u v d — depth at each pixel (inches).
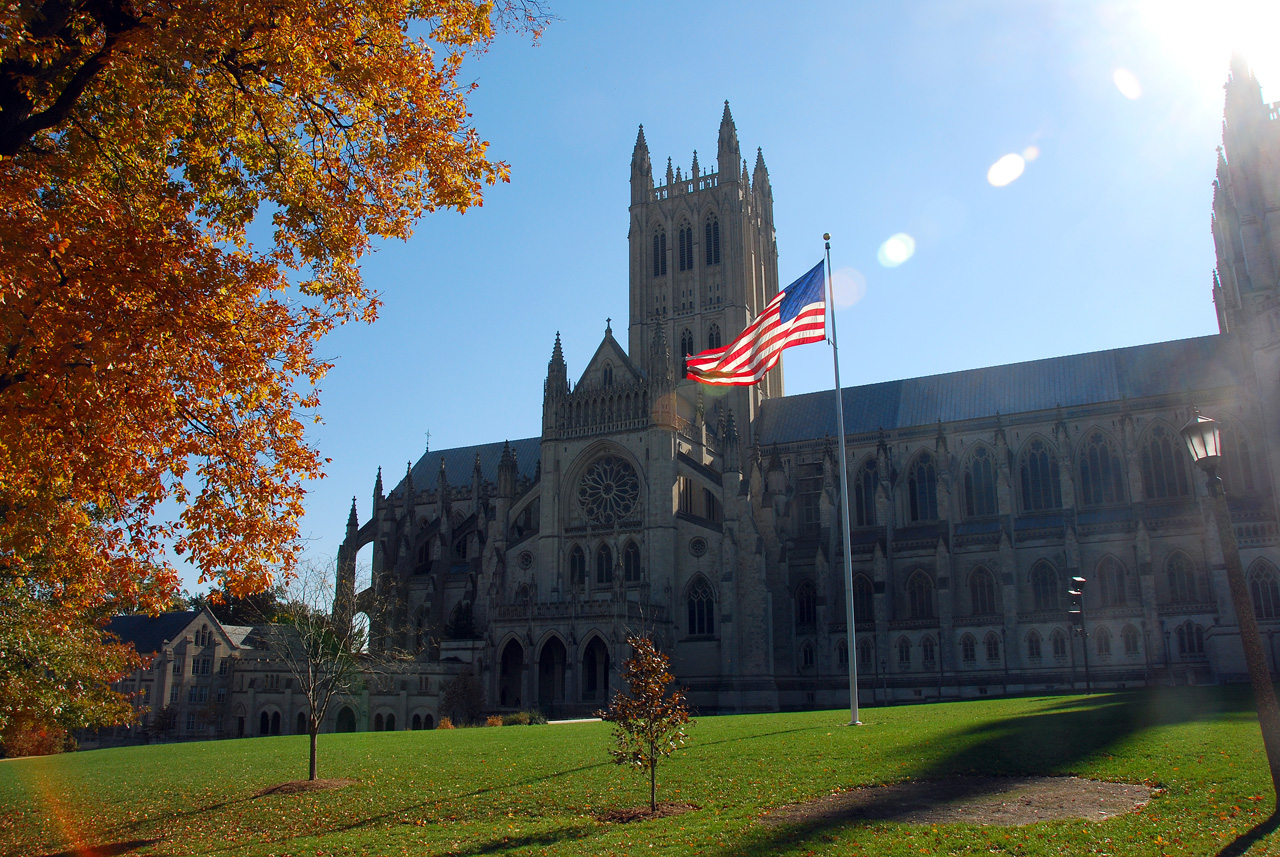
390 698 4761.3
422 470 7721.5
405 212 1373.0
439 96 1312.7
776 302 3031.5
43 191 1216.8
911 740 1861.5
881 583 4938.5
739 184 6486.2
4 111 1051.9
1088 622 4490.7
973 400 5748.0
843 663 4945.9
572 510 5206.7
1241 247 5014.8
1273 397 4384.8
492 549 5236.2
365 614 4596.5
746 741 2085.4
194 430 1269.7
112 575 1352.1
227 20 1063.6
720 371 3063.5
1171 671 4269.2
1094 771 1443.2
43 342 994.7
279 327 1258.6
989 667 4694.9
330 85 1279.5
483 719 4520.2
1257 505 4608.8
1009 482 5044.3
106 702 2012.8
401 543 6146.7
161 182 1327.5
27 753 3491.6
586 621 4512.8
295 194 1314.0
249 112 1306.6
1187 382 5206.7
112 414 1083.9
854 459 5792.3
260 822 1672.0
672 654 4781.0
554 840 1325.0
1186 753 1485.0
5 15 963.3
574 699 4439.0
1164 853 1000.2
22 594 1801.2
